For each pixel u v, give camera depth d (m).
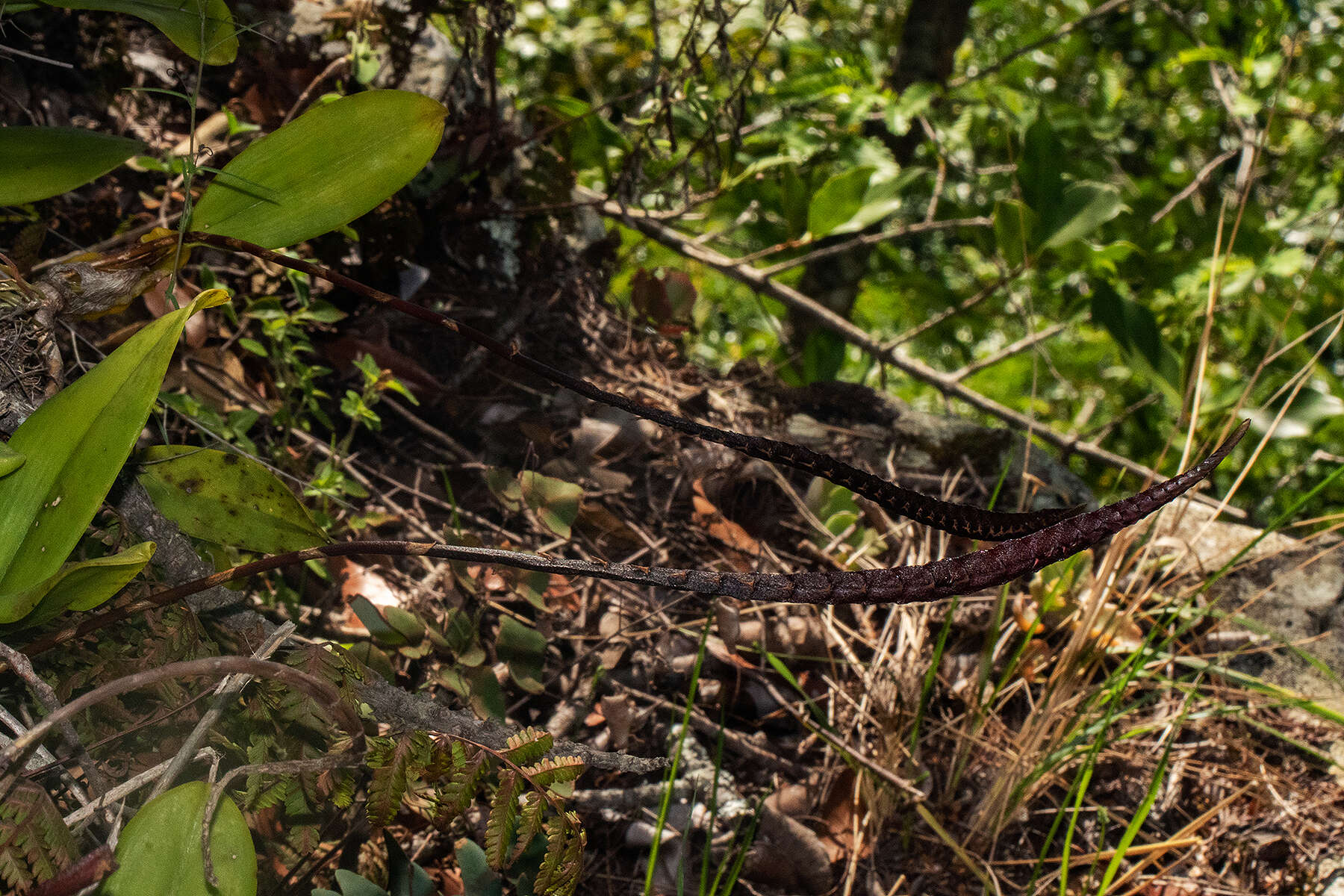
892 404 1.99
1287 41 3.06
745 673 1.39
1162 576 1.66
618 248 2.13
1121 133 3.94
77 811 0.74
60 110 1.58
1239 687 1.57
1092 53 4.26
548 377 0.91
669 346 1.89
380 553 0.83
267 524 0.95
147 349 0.80
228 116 1.49
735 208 2.58
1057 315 3.69
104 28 1.54
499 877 0.95
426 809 0.99
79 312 0.97
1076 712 1.41
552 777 0.82
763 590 0.76
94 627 0.82
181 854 0.70
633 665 1.37
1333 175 2.84
